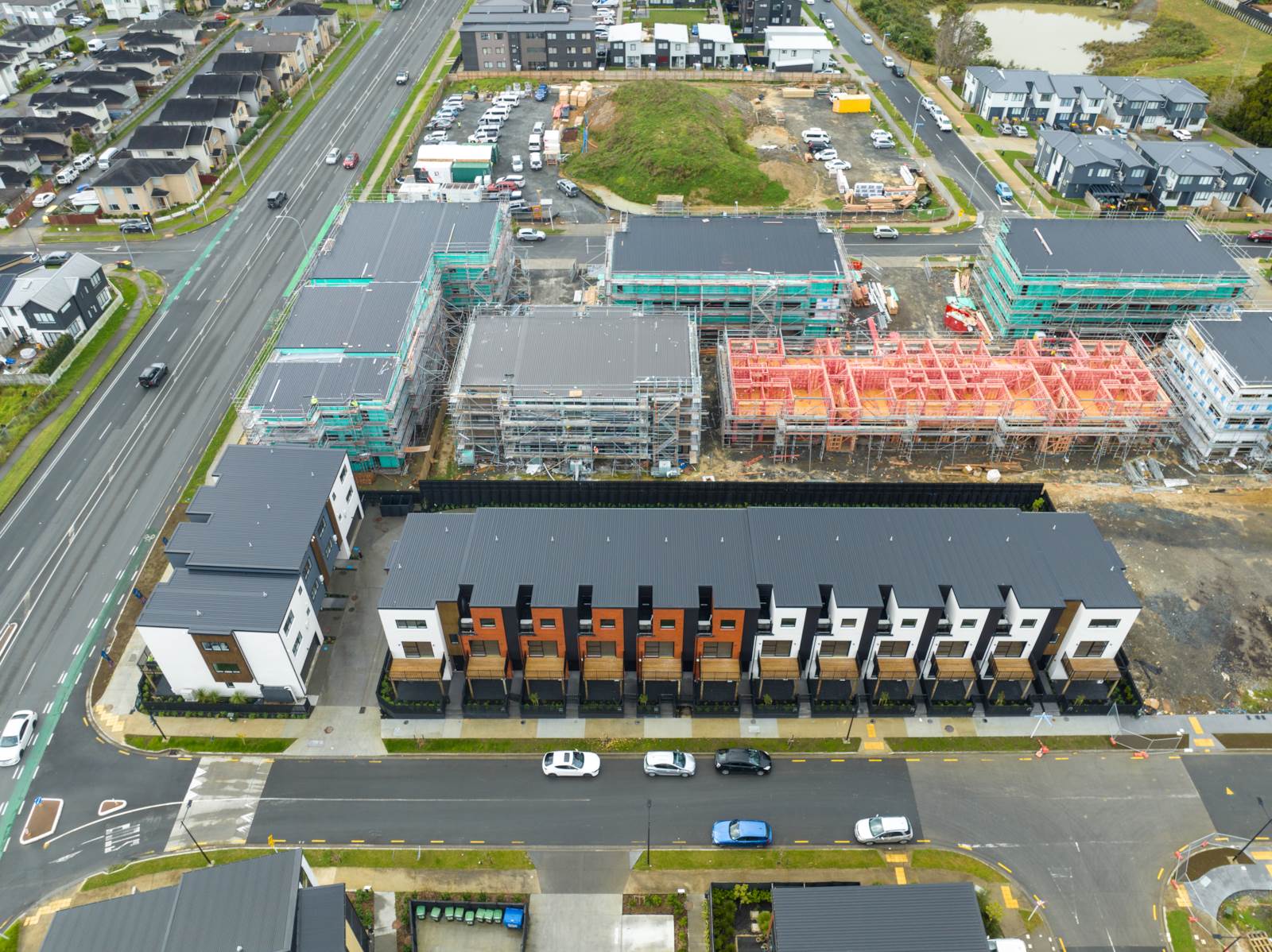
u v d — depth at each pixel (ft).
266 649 233.35
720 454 328.08
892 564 242.99
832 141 554.87
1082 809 221.87
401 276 353.51
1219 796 224.53
